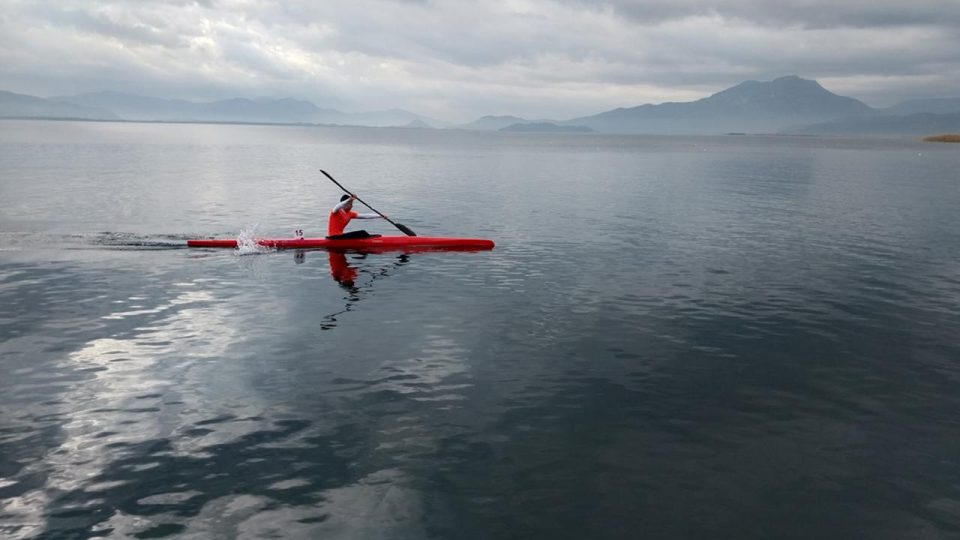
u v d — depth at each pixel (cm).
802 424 903
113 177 4562
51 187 3784
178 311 1400
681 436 862
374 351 1163
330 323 1327
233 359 1118
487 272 1812
